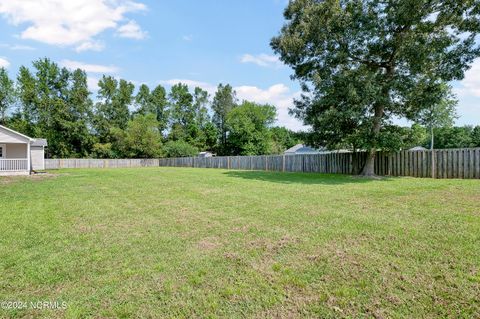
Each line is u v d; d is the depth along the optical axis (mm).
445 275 2725
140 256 3430
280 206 6102
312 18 11922
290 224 4668
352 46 11945
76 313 2266
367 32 11242
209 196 7699
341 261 3131
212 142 49156
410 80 11305
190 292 2561
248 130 39188
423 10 10500
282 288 2602
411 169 12766
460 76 11102
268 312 2246
